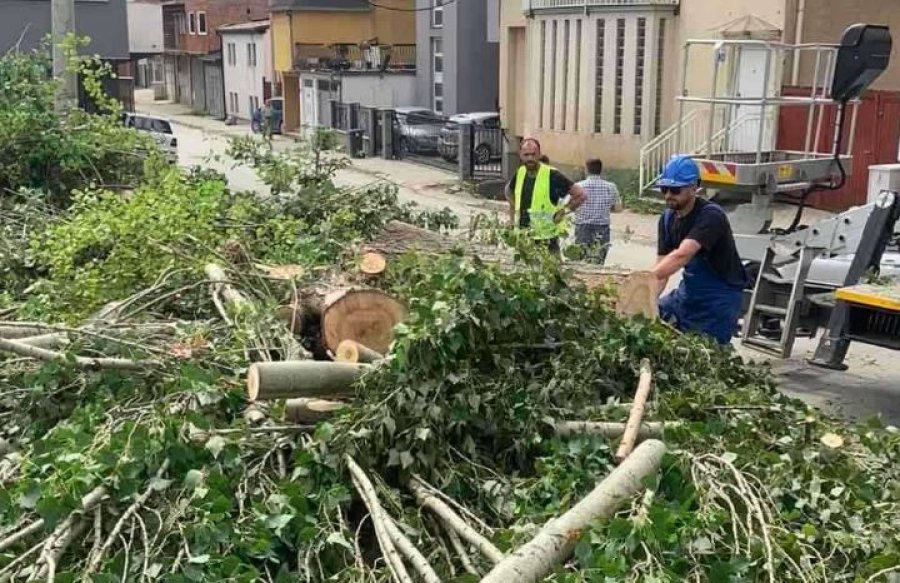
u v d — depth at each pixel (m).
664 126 20.38
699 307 6.58
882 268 8.39
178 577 3.31
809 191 9.58
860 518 3.88
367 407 4.16
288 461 4.21
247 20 50.03
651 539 3.37
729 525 3.75
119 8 19.73
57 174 10.40
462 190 22.44
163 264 6.45
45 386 4.82
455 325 4.39
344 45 37.81
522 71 25.78
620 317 5.51
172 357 5.02
